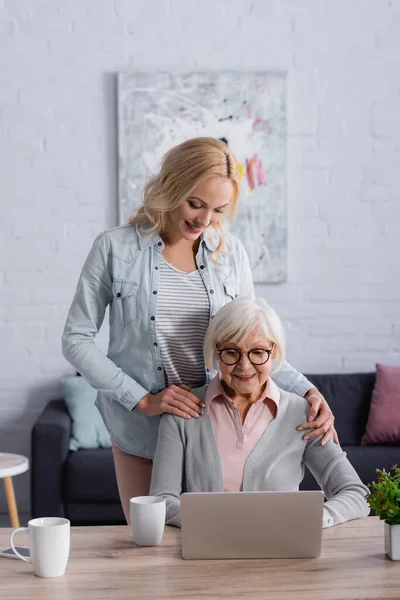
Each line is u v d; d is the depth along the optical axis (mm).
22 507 4918
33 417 4906
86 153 4859
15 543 2041
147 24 4836
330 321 4965
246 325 2314
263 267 4898
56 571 1789
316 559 1901
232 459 2350
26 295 4887
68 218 4871
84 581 1766
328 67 4906
